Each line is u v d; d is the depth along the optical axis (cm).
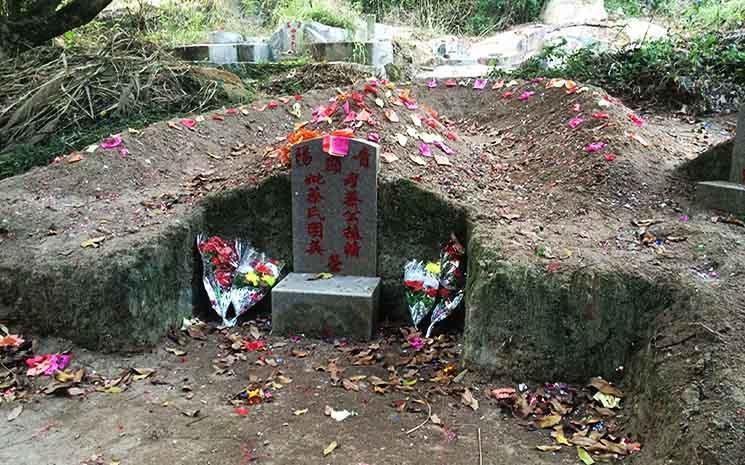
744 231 380
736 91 679
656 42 774
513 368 341
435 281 409
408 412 321
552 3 1335
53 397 339
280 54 1034
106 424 314
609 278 332
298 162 418
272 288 407
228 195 442
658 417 282
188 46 977
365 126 468
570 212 417
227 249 437
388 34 1190
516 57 1005
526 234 380
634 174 449
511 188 466
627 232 387
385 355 380
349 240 423
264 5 1325
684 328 304
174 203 451
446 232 418
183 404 330
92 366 366
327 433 304
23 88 688
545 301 337
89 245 393
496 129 609
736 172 422
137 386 349
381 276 426
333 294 397
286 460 283
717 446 244
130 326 375
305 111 679
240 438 300
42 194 474
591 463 280
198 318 429
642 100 709
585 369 335
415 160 455
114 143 529
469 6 1377
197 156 558
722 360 278
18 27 767
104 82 691
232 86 756
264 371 363
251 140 607
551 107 584
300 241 429
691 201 426
